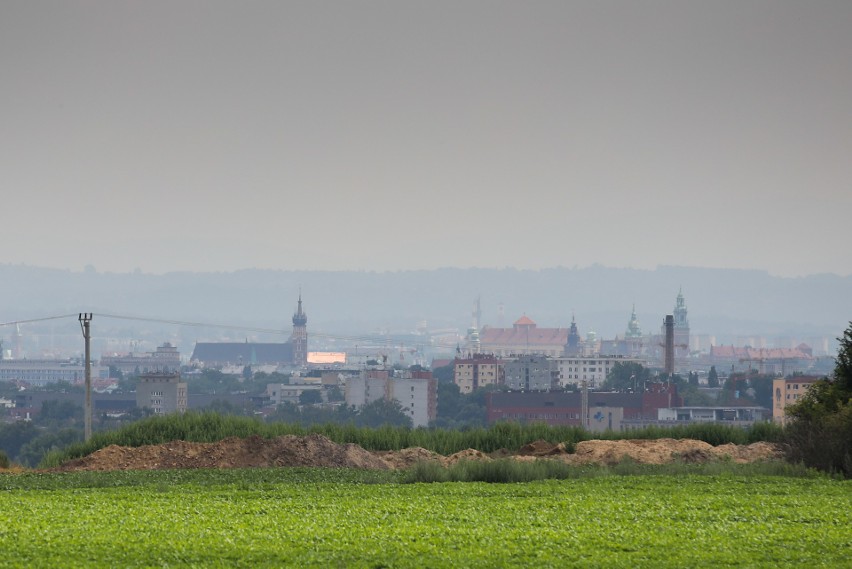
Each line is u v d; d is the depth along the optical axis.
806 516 141.88
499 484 178.88
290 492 165.25
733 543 125.06
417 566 112.75
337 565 113.38
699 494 163.38
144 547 119.94
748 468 194.00
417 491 167.62
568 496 161.75
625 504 151.75
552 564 114.62
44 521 134.38
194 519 137.50
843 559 118.62
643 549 122.12
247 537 125.69
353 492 165.62
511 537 127.12
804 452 197.38
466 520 138.62
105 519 136.38
